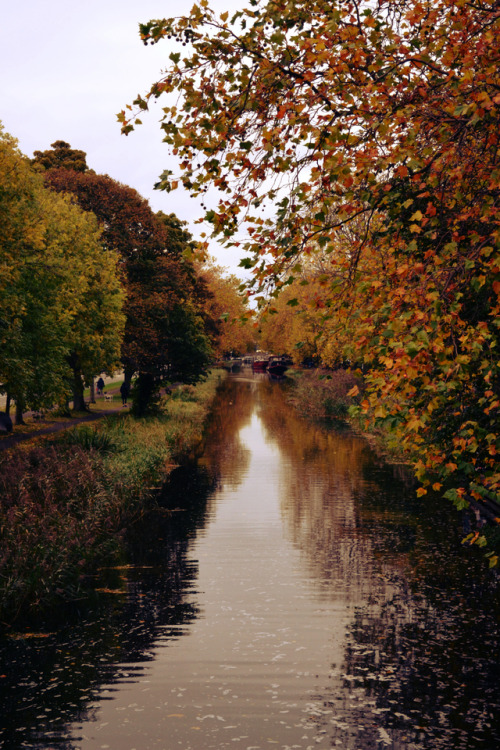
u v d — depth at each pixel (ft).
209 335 190.39
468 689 29.09
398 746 24.54
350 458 97.71
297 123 18.16
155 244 141.18
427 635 35.12
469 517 61.11
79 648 34.09
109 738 25.14
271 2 18.78
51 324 84.33
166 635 35.60
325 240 18.42
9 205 69.82
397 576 45.29
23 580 39.83
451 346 16.46
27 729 25.90
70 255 106.93
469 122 16.60
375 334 17.66
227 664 31.73
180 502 69.67
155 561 49.73
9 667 31.91
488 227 18.99
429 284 17.08
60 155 163.73
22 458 65.10
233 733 25.45
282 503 68.69
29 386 78.64
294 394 227.40
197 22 19.16
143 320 136.05
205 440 119.24
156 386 143.23
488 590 42.24
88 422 119.03
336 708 27.35
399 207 19.02
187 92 19.39
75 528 49.73
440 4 19.03
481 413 24.44
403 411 17.02
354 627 36.37
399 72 19.29
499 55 17.13
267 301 18.60
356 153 17.76
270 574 46.24
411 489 74.95
